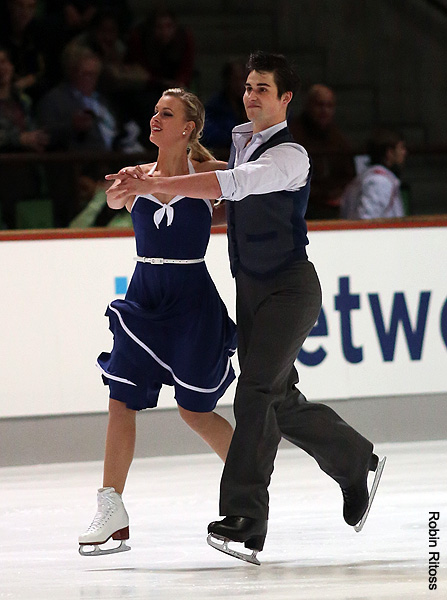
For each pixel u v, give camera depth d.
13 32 25.67
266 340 10.26
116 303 11.40
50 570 10.31
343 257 19.00
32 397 18.09
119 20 27.31
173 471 16.98
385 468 16.41
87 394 18.28
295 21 32.22
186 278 11.42
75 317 18.19
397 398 19.22
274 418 10.27
